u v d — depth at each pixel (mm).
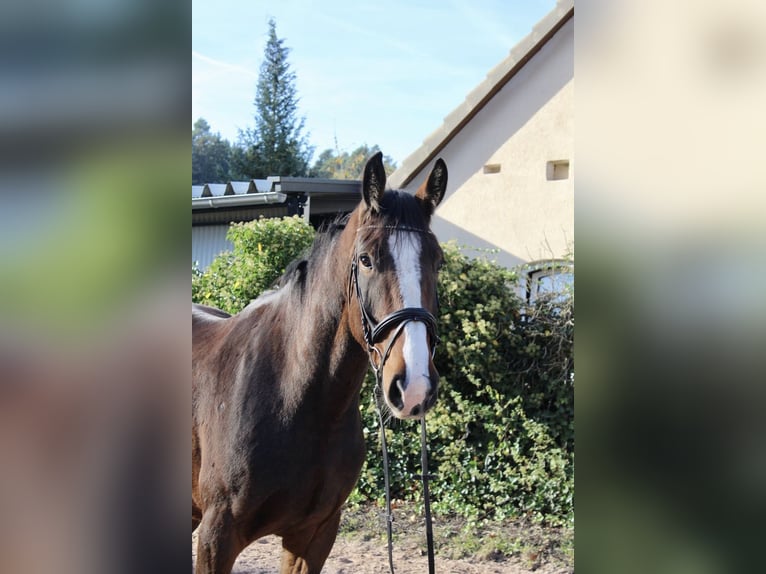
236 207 10609
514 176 8336
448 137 8719
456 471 5656
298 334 2650
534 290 6246
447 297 5918
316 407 2596
